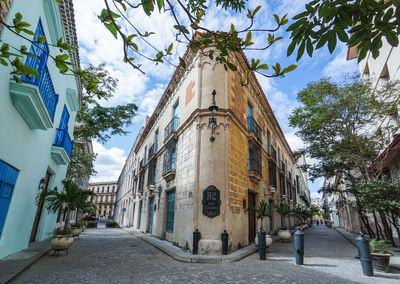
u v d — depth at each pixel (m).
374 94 10.52
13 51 4.96
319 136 12.04
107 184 71.44
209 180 8.66
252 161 12.21
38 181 7.82
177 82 13.29
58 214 11.89
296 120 11.95
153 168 16.31
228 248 8.09
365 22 1.78
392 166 11.65
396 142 8.61
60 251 7.64
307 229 28.05
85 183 34.31
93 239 12.31
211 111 9.48
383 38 11.65
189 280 4.73
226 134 9.44
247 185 11.06
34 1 5.72
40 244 8.34
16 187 6.04
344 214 27.19
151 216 15.59
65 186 7.77
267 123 17.38
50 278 4.59
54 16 7.05
